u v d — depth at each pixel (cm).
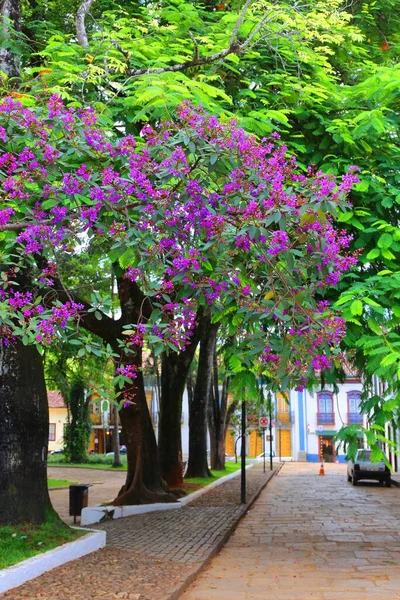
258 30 930
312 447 5847
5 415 1023
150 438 1775
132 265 736
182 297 654
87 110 684
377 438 781
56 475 3350
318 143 1068
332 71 1134
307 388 848
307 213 595
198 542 1158
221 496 2089
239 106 1085
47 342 611
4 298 655
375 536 1337
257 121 911
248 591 836
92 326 1512
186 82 816
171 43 1073
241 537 1317
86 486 1476
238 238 615
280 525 1504
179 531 1293
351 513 1758
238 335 773
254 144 655
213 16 1182
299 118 1055
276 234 588
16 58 1015
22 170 641
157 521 1449
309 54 1085
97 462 4466
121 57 970
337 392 922
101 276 1891
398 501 2119
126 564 922
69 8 1260
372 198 974
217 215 625
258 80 1103
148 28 1109
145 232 639
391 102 1096
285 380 624
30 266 948
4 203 669
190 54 1033
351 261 644
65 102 912
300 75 1096
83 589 751
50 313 615
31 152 654
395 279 860
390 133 1105
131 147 658
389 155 1059
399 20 1368
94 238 659
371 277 877
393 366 778
